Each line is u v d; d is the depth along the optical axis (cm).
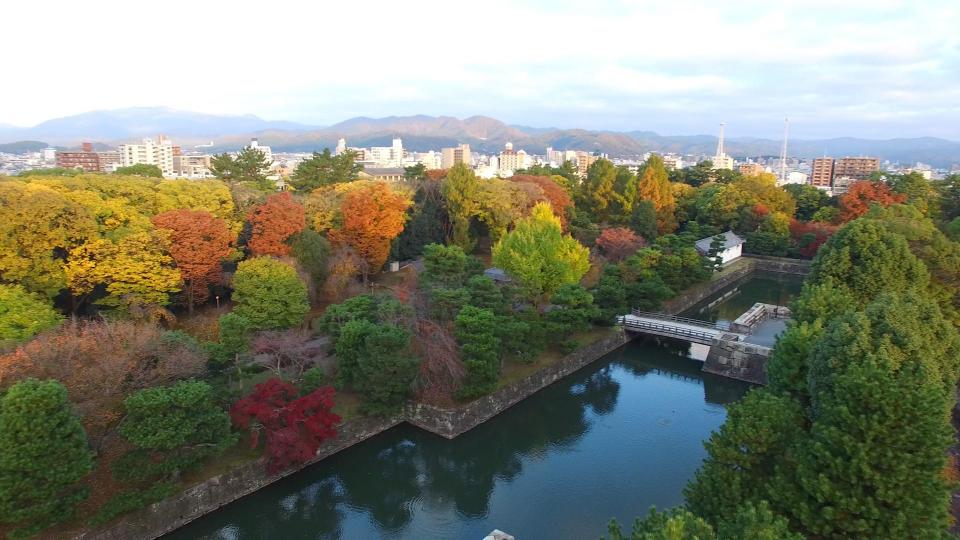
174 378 2562
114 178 4091
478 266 4784
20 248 3033
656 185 8369
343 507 2798
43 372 2245
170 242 3631
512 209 6222
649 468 3084
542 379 3991
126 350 2456
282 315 3453
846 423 1694
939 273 3606
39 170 5534
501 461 3197
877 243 3447
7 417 1909
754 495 1800
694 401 3984
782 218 8144
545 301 4772
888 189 7869
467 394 3350
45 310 2783
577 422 3647
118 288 3341
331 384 3312
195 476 2544
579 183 9488
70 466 2014
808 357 2333
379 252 4984
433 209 6291
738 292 7031
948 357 2556
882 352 2014
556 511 2720
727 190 8856
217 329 3266
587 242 6900
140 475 2252
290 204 4350
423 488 2948
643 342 5097
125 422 2281
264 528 2662
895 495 1565
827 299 3109
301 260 4203
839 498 1609
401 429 3362
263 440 2827
